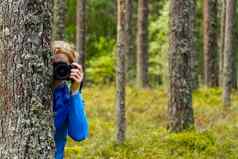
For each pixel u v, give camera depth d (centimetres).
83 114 530
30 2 508
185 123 1318
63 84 529
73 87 527
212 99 2105
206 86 2505
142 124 1537
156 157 1107
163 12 3484
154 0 4134
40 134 511
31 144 509
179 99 1319
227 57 1869
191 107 1328
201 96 2216
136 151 1138
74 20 4084
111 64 3216
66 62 529
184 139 1206
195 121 1616
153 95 2153
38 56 511
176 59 1317
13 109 509
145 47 2711
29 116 509
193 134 1240
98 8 4116
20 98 508
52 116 521
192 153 1143
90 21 4112
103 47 3925
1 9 513
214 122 1577
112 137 1277
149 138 1256
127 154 1126
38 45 511
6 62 511
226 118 1656
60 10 1677
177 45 1312
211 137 1248
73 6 4053
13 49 509
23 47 508
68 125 531
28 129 508
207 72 2506
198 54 3912
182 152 1151
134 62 4141
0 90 515
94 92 2267
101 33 4141
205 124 1552
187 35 1314
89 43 4103
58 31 1675
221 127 1446
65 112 527
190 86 1328
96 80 3189
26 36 508
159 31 3791
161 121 1617
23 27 508
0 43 514
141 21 2712
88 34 4116
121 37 1183
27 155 508
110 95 2180
